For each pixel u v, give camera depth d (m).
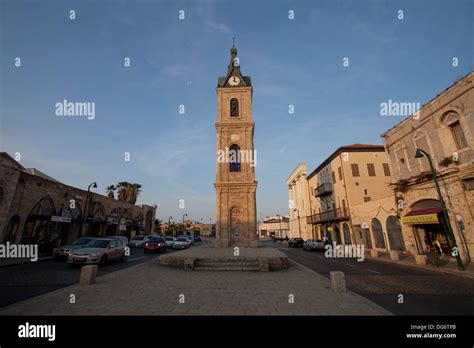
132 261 18.47
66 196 27.08
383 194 29.84
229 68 28.59
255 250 19.89
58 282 10.20
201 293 8.18
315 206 42.88
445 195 16.50
